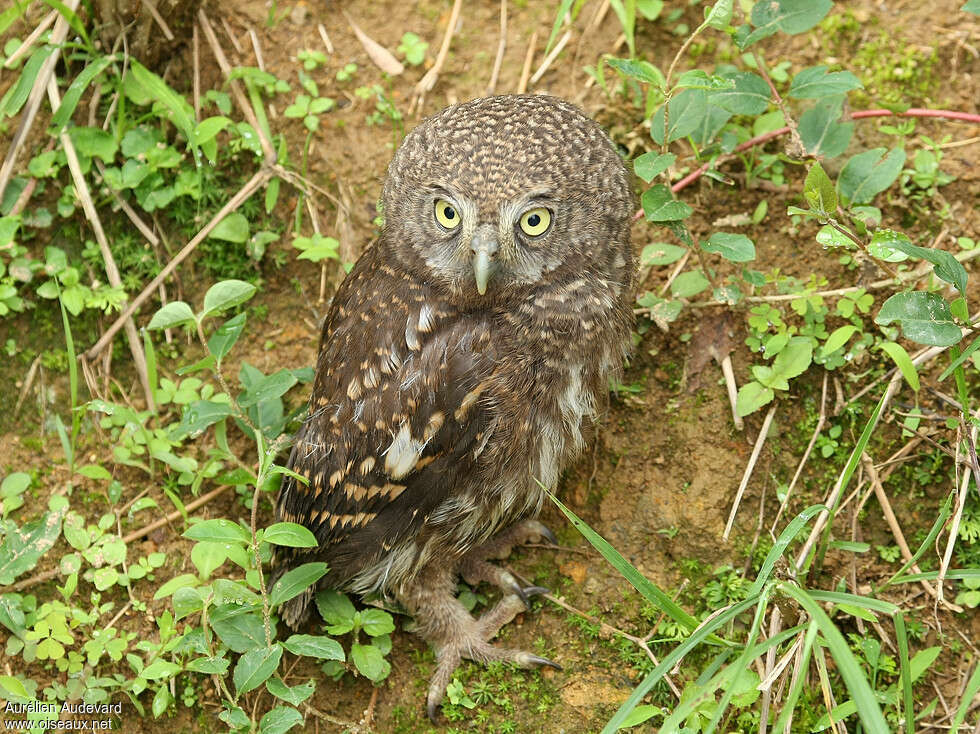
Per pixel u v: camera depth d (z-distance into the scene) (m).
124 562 4.30
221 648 4.11
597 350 3.98
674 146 4.67
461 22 5.07
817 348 4.23
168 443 4.45
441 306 3.96
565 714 4.00
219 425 4.42
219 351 3.97
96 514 4.42
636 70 3.90
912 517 4.14
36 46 4.71
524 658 4.05
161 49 4.93
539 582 4.27
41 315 4.63
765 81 4.20
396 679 4.18
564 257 3.86
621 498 4.34
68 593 4.14
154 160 4.67
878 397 4.18
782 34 4.76
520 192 3.68
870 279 4.23
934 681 3.91
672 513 4.23
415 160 3.86
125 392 4.66
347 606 4.14
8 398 4.57
